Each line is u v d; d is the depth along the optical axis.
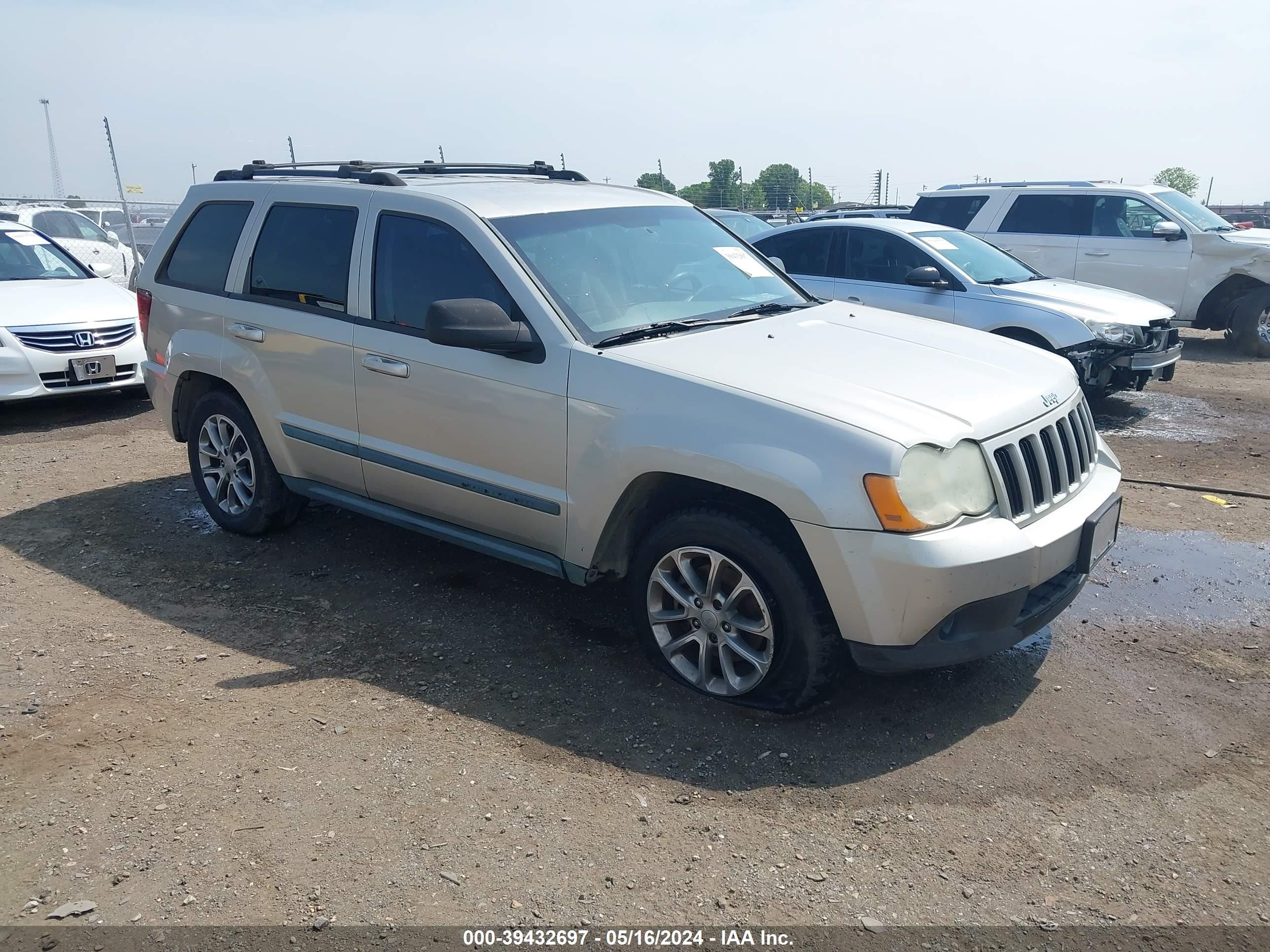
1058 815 3.12
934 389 3.72
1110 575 5.09
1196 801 3.19
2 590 4.91
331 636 4.41
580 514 3.92
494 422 4.12
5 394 8.04
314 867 2.91
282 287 5.00
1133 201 11.73
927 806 3.17
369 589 4.90
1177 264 11.41
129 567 5.20
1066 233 12.12
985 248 9.10
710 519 3.60
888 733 3.58
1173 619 4.56
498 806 3.18
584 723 3.67
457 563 5.23
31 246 9.48
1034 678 4.00
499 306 4.13
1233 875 2.85
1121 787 3.27
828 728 3.62
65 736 3.60
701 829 3.06
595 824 3.09
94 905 2.76
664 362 3.77
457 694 3.89
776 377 3.67
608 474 3.79
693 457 3.53
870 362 3.96
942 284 8.39
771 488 3.36
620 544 4.03
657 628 3.90
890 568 3.24
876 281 8.82
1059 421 3.90
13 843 3.02
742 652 3.66
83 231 15.67
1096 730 3.61
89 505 6.21
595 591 4.88
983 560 3.29
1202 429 8.11
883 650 3.35
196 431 5.61
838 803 3.18
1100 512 3.83
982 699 3.83
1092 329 7.85
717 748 3.49
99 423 8.45
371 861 2.93
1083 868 2.88
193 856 2.96
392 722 3.69
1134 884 2.82
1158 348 8.16
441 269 4.37
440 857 2.94
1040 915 2.70
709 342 4.05
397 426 4.51
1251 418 8.45
